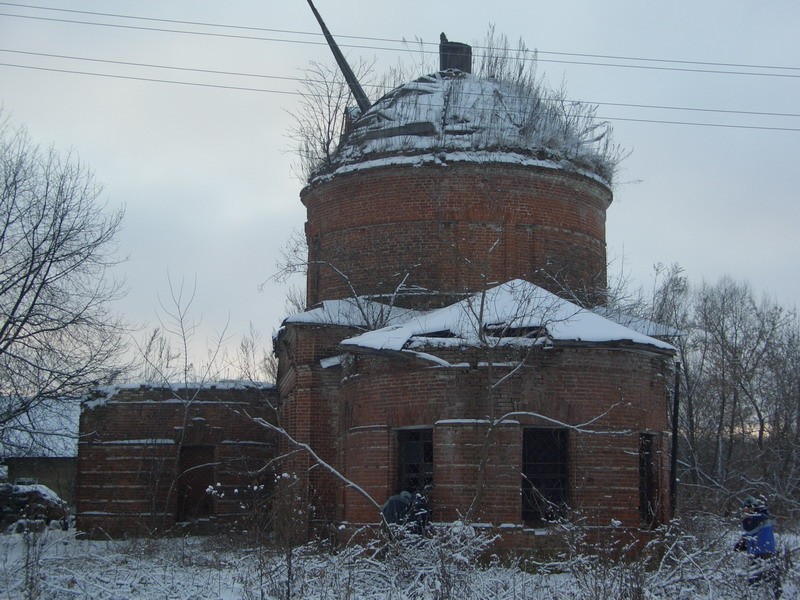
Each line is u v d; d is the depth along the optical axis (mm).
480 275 23281
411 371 19281
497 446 18281
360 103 27172
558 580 15305
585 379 18703
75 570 16531
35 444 26594
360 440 19969
